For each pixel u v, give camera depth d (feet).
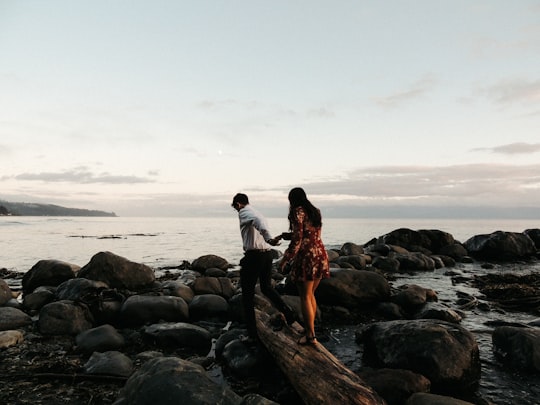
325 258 15.71
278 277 41.75
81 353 19.54
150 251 92.63
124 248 100.22
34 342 20.98
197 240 139.95
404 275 48.70
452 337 17.54
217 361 19.16
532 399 15.44
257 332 17.92
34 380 16.06
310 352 15.31
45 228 232.32
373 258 58.54
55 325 22.59
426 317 26.40
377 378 15.26
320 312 27.14
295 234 14.94
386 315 27.76
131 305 25.09
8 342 20.16
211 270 46.85
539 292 35.22
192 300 28.43
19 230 199.41
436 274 49.90
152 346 21.03
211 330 24.63
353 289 28.91
